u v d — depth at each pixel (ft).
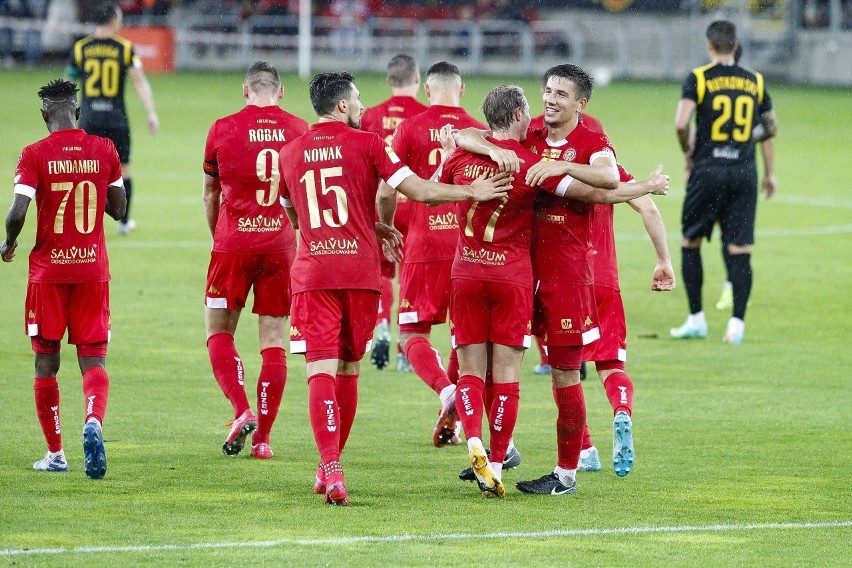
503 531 67.62
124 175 187.62
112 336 126.11
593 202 72.38
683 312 145.38
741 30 466.29
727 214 128.77
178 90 389.80
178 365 114.73
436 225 94.84
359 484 78.02
